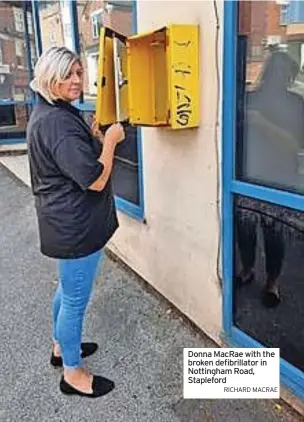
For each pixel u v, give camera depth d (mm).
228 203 2068
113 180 3318
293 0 1643
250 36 1818
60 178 1854
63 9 3920
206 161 2186
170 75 2037
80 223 1909
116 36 2033
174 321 2662
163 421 1967
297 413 1917
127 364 2326
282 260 1858
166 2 2277
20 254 3738
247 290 2092
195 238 2402
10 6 7047
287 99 1717
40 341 2549
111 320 2709
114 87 2076
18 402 2109
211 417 1966
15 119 7414
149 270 3016
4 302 2979
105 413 2029
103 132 2064
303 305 1801
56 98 1812
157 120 2141
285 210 1785
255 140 1883
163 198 2650
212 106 2066
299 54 1653
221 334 2316
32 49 7070
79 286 2020
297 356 1884
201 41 2049
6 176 6059
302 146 1687
